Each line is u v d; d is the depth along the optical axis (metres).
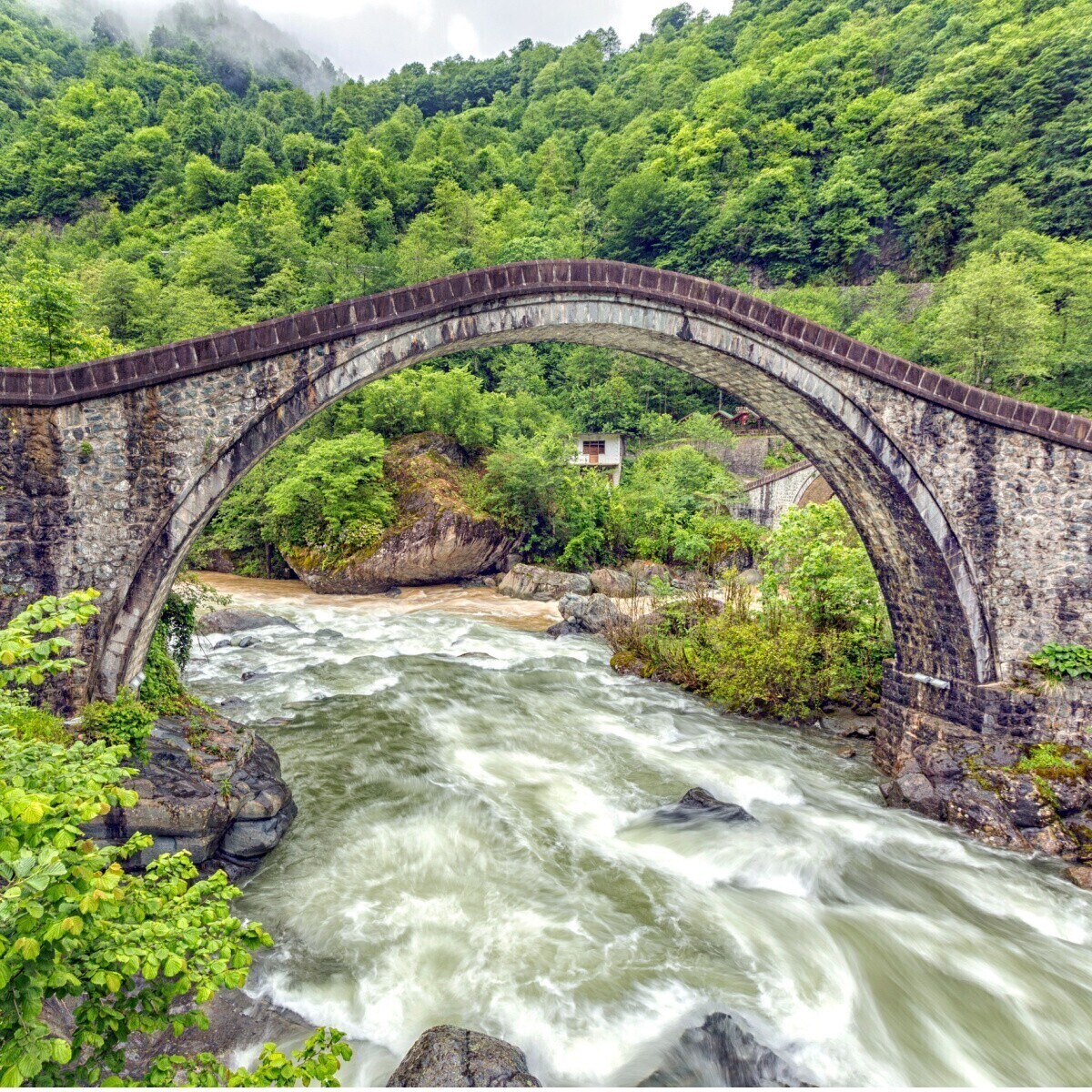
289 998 7.35
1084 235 49.16
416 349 11.75
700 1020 7.16
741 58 98.19
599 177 78.38
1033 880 10.58
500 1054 6.05
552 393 57.38
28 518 9.59
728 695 17.06
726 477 42.31
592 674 19.58
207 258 49.03
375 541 31.88
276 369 10.71
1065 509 12.57
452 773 12.50
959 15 72.69
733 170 74.75
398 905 8.86
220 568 35.50
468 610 29.06
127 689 10.16
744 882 9.95
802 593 18.42
